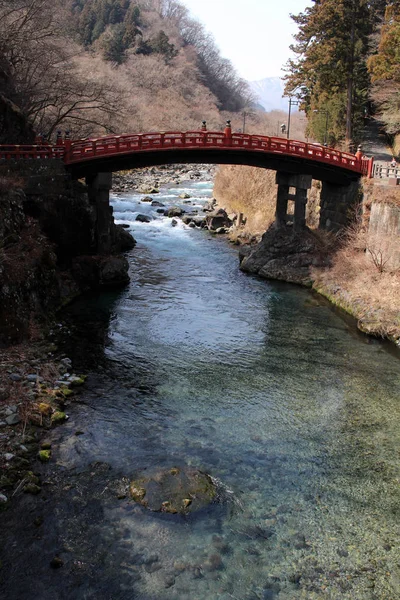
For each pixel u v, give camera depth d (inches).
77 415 660.7
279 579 438.0
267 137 1247.5
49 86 1510.8
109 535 473.4
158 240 1637.6
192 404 707.4
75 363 799.7
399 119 1835.6
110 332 925.8
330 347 917.8
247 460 591.5
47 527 477.7
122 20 5364.2
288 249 1350.9
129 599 412.8
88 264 1167.6
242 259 1437.0
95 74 2987.2
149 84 4421.8
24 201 1029.2
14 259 884.0
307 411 705.0
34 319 886.4
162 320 1003.3
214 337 938.7
